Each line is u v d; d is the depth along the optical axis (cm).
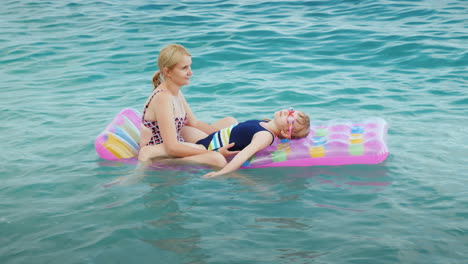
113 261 225
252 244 238
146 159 369
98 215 272
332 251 230
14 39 796
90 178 330
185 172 343
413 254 226
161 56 367
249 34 798
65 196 300
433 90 530
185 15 952
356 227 254
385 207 277
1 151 382
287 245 237
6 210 280
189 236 247
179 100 390
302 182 322
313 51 704
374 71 610
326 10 974
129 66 658
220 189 311
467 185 305
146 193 304
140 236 248
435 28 790
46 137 416
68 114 481
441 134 403
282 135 379
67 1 1120
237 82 577
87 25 888
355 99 509
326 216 268
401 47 698
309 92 534
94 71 636
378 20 870
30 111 488
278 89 546
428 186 305
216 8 1026
